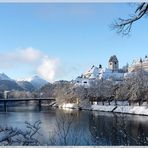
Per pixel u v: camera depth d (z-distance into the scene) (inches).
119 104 4379.9
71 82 6678.2
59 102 6368.1
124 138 522.0
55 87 7760.8
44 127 1389.0
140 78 4126.5
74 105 5497.1
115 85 4859.7
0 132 388.5
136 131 1418.6
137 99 4028.1
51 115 3127.5
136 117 3280.0
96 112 4141.2
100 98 5083.7
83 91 5482.3
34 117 2738.7
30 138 396.8
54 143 449.4
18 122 1907.0
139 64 6382.9
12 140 383.9
